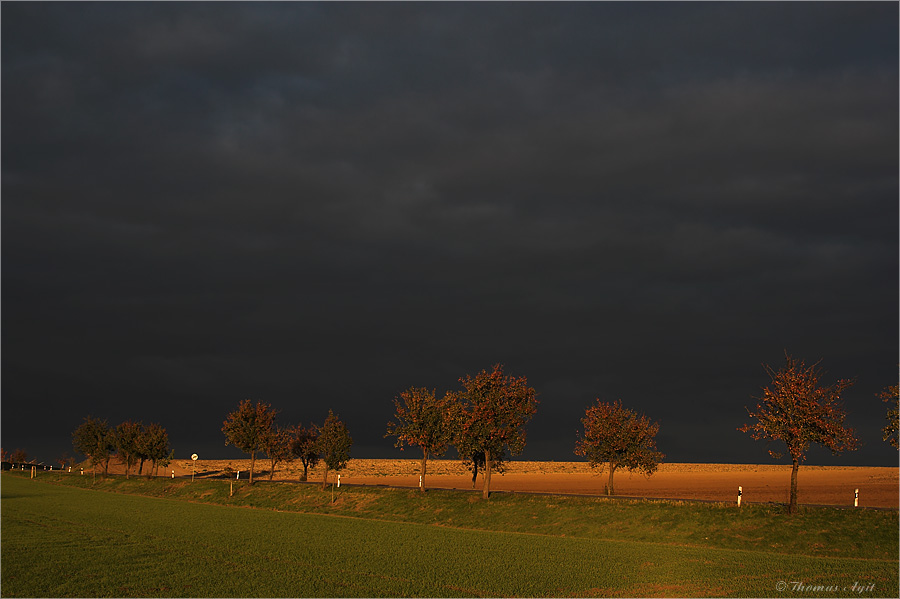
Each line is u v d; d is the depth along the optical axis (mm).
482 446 64062
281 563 37469
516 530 52812
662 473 178750
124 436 113938
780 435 47938
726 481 128625
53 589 31562
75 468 151375
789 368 49438
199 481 94875
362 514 64812
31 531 50000
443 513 60219
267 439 90938
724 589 30719
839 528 42750
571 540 46000
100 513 62781
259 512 65750
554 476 156375
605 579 33406
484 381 65875
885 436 44812
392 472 157000
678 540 45594
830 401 47906
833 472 182375
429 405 71812
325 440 78688
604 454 66625
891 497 76625
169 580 33250
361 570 35656
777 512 46906
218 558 38969
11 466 161375
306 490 77062
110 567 36312
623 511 52312
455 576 34219
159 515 61531
